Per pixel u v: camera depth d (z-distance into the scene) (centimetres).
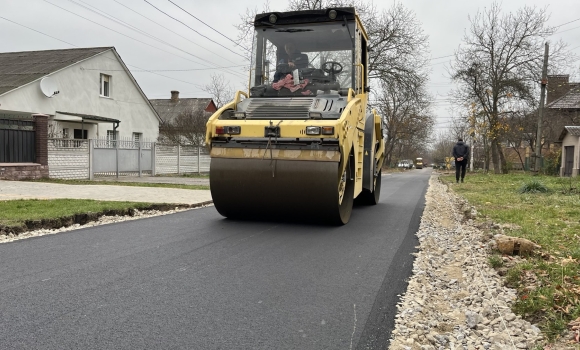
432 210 1002
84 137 2397
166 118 4341
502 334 314
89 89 2398
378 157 1048
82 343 293
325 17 790
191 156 2439
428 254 563
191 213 888
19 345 287
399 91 3306
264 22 811
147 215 866
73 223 751
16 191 1155
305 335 315
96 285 411
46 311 345
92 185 1416
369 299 392
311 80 779
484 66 3031
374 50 3136
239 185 702
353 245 602
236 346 295
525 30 2942
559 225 697
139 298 379
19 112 2014
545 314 339
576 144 2445
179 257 519
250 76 812
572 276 419
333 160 664
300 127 660
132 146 2020
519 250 519
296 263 504
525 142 4578
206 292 399
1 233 637
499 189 1431
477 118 3200
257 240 620
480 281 438
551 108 3450
